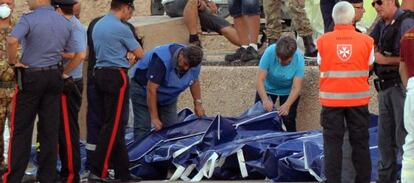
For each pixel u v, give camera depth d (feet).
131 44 36.37
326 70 33.55
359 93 33.45
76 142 36.17
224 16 51.62
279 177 36.47
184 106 44.11
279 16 44.09
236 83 43.32
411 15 33.45
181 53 38.17
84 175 38.47
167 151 38.50
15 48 33.42
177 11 47.83
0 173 36.76
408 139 29.40
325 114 33.71
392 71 33.63
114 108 36.47
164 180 38.32
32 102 33.88
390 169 34.35
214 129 38.63
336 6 33.76
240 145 37.47
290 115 40.50
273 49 40.06
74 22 35.09
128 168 37.35
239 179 37.63
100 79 36.35
